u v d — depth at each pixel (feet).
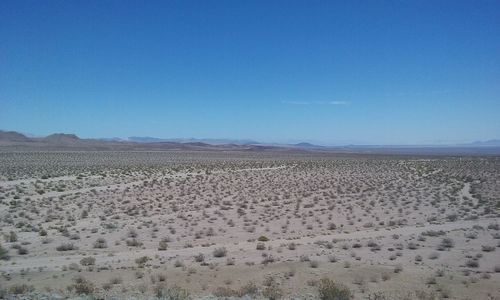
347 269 74.28
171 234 115.24
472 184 223.92
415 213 146.20
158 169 304.50
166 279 69.00
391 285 64.28
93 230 116.98
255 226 125.80
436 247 93.50
